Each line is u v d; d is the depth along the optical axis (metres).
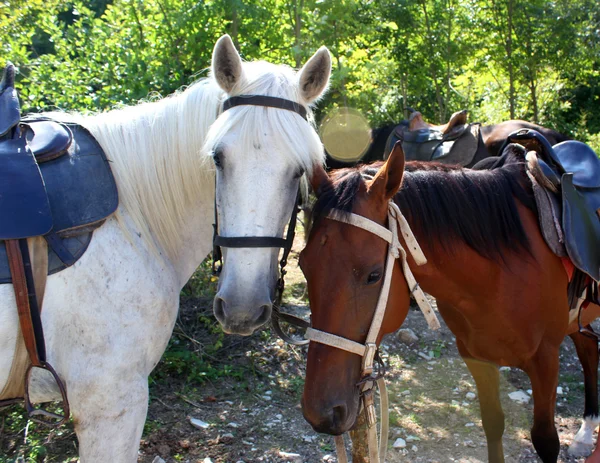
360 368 1.76
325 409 1.68
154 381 3.43
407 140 5.55
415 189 2.03
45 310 1.68
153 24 5.18
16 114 1.75
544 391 2.24
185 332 3.95
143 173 1.92
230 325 1.65
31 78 4.43
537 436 2.26
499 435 2.42
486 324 2.18
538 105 11.92
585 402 3.09
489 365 2.39
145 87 4.48
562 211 2.24
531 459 2.90
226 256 1.68
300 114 1.79
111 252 1.76
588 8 9.83
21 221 1.60
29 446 2.72
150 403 3.26
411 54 10.38
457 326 2.35
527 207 2.24
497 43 10.02
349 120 6.49
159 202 1.95
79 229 1.71
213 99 1.94
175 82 4.71
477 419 3.27
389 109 12.11
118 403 1.74
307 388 1.71
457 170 2.22
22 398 1.81
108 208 1.77
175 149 1.95
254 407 3.30
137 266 1.80
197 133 1.94
